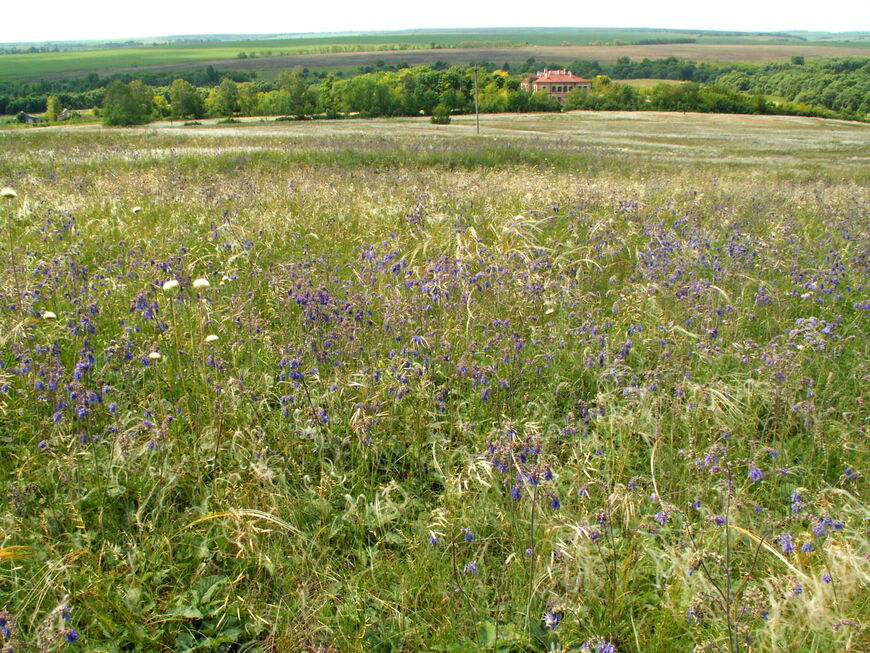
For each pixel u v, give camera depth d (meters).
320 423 3.94
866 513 3.28
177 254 6.85
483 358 5.09
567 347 5.27
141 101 74.81
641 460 4.02
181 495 3.62
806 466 3.89
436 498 3.76
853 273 7.22
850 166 29.17
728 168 24.83
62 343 4.97
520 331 5.23
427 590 3.08
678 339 5.27
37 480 3.49
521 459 3.05
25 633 2.69
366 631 2.86
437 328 5.21
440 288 5.43
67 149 22.08
